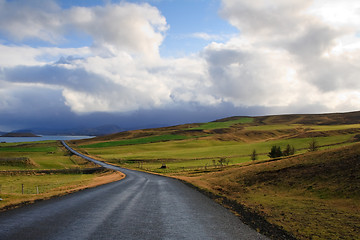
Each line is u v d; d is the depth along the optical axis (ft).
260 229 36.19
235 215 45.24
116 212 44.78
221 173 147.74
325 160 112.98
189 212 46.83
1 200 53.52
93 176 196.95
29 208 46.06
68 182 136.56
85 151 480.64
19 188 122.31
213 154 380.99
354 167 90.89
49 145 625.00
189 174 183.32
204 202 59.62
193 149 476.54
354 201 62.39
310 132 560.20
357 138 422.41
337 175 89.04
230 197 74.23
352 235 35.35
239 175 127.03
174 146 565.53
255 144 488.44
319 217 46.73
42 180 164.96
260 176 115.34
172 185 102.89
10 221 36.14
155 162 322.14
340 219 45.37
